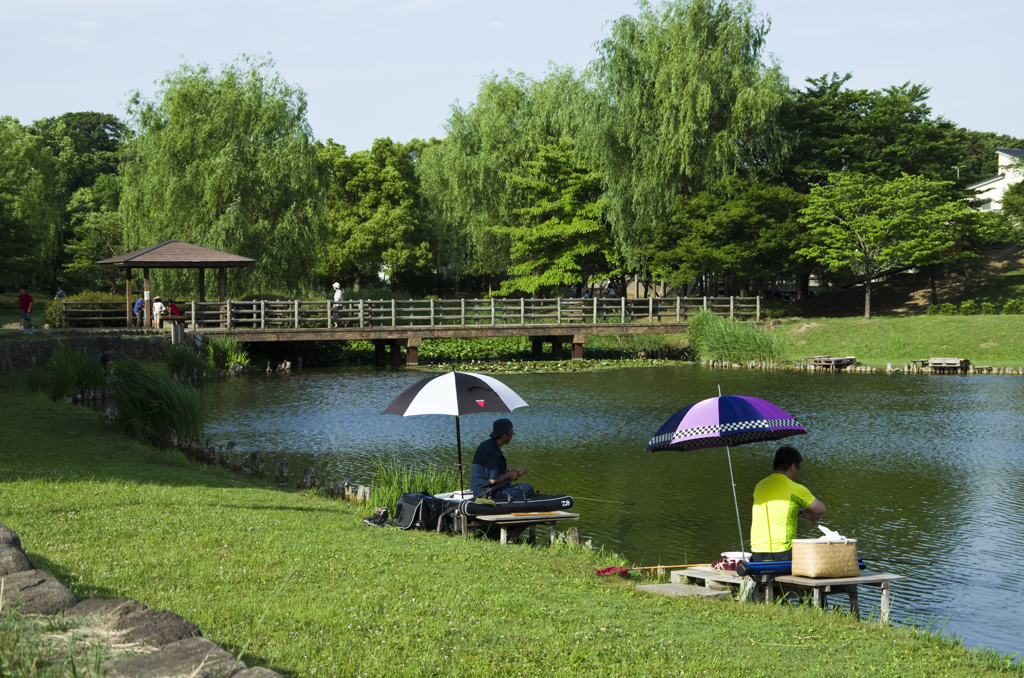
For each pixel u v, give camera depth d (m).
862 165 44.84
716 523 11.34
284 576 6.16
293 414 21.33
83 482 9.75
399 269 63.44
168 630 3.91
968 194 48.69
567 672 4.48
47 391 19.62
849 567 6.62
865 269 40.53
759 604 6.46
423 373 31.78
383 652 4.59
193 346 30.86
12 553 4.82
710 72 40.56
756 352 34.41
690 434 7.51
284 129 42.00
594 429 19.30
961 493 13.05
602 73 42.22
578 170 46.03
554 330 37.25
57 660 3.52
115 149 97.88
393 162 67.00
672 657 4.87
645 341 41.12
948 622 7.82
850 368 32.16
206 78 41.25
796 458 7.18
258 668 3.57
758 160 43.97
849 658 5.10
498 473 9.61
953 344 34.66
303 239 41.53
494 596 6.03
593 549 9.09
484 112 55.25
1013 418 20.44
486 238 55.00
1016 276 46.47
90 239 62.78
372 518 9.56
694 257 38.97
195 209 40.47
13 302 50.34
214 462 13.91
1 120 63.00
